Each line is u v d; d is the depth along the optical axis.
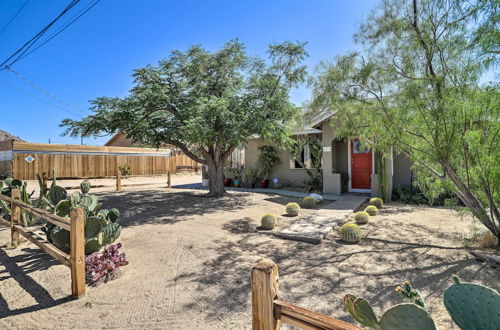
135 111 9.02
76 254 3.28
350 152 12.34
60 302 3.21
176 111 9.81
